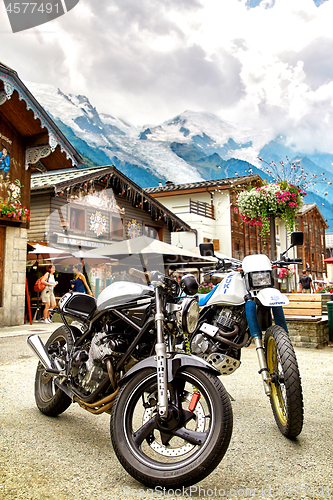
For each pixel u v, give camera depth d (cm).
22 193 1121
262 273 329
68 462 253
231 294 336
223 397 220
